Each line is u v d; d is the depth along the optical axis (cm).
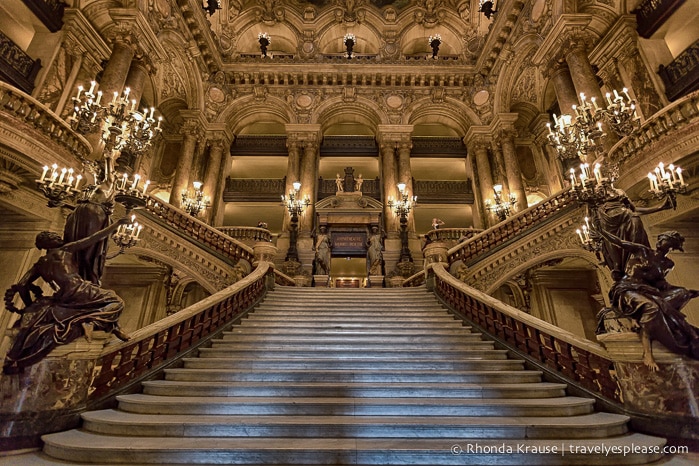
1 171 579
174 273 1136
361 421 305
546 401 351
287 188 1447
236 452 260
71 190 394
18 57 735
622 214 375
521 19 1188
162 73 1309
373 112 1588
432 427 294
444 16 1659
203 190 1427
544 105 1440
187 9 1181
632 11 885
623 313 350
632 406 331
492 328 548
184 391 372
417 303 740
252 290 714
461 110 1559
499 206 1288
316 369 442
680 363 308
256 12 1616
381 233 1352
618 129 443
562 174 1377
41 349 310
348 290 848
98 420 308
